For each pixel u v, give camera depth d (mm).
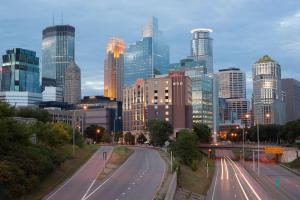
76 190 98000
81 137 194000
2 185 83000
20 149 100500
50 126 158250
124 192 95188
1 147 97562
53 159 121188
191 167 183500
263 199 128375
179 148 195375
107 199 87062
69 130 176000
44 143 145125
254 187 153625
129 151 199000
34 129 134500
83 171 128000
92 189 99250
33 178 93000
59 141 151125
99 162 148500
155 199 84750
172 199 99750
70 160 143000
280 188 153250
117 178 117000
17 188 85625
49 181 106125
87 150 180750
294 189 152000
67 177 116312
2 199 79438
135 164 151500
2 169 84562
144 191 96562
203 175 179500
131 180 113625
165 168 141125
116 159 159250
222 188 149250
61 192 95562
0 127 96000
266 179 179875
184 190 126562
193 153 194750
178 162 173750
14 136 105500
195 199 119062
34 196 90250
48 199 87812
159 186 103688
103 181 111312
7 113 109688
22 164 93812
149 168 140625
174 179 116438
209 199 125375
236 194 136375
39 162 101188
